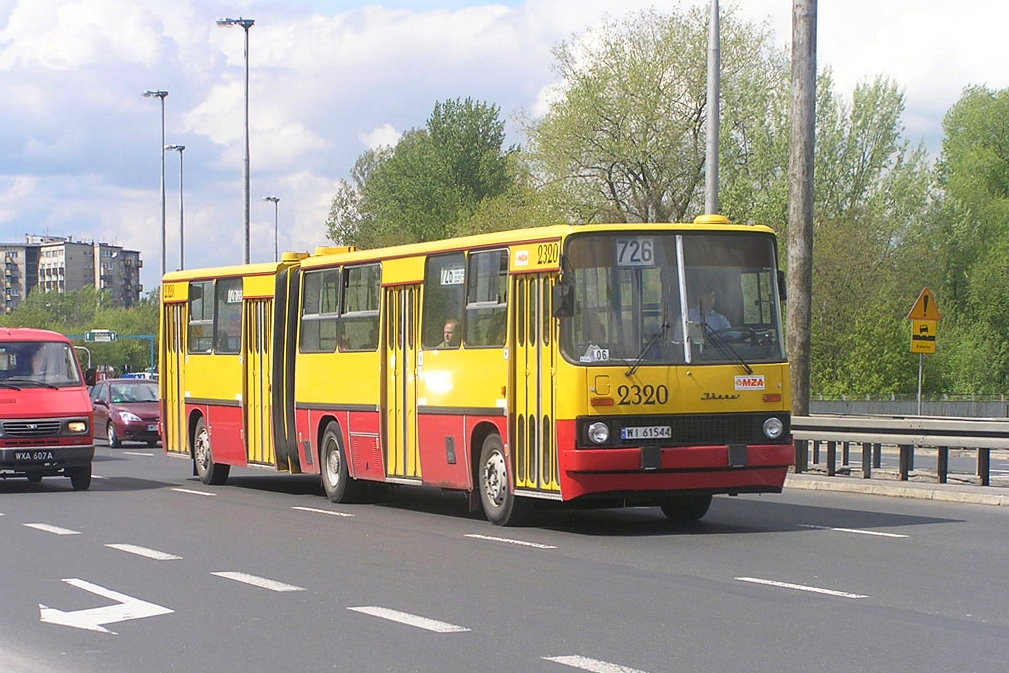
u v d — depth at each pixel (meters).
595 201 56.59
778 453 16.02
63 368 23.97
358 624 10.05
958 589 11.40
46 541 15.63
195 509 19.69
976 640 9.16
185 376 25.70
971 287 75.81
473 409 17.45
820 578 12.09
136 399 39.66
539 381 16.17
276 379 22.61
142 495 22.34
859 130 62.81
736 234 16.25
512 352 16.70
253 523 17.56
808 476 23.62
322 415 21.27
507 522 16.98
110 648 9.37
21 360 23.75
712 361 15.87
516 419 16.67
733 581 11.95
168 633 9.88
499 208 63.53
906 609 10.41
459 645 9.20
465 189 106.06
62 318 195.25
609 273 15.77
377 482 20.73
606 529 16.55
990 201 79.81
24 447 22.72
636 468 15.46
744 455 15.83
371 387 19.91
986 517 17.56
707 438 15.79
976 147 83.94
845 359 64.38
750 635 9.40
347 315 20.69
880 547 14.33
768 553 13.91
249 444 23.45
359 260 20.42
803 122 24.66
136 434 38.53
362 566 13.20
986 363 73.31
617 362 15.59
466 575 12.50
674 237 16.05
